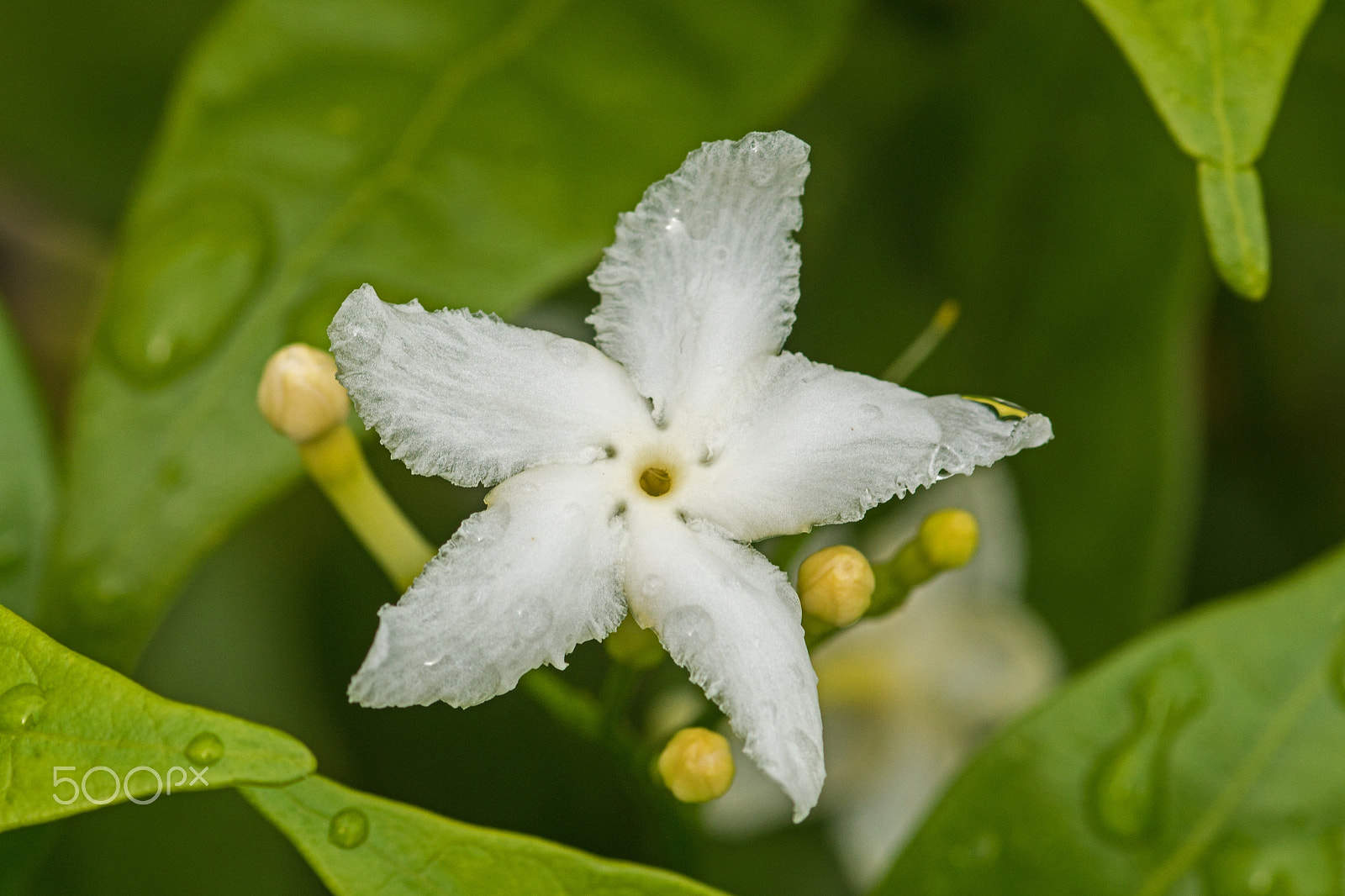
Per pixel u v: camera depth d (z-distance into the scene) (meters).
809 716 0.17
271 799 0.17
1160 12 0.17
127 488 0.18
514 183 0.19
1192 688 0.18
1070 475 0.20
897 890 0.18
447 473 0.17
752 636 0.17
